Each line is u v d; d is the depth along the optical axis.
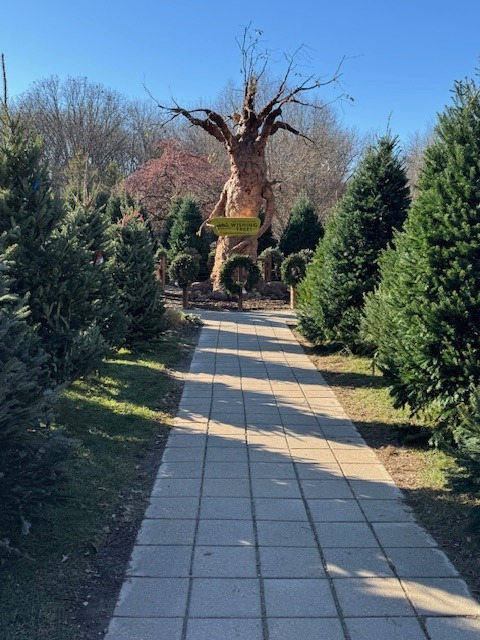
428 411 5.98
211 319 14.15
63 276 6.53
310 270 11.63
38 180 6.38
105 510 4.48
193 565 3.78
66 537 4.01
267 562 3.83
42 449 3.76
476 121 5.66
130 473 5.27
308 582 3.60
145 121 45.69
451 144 5.73
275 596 3.45
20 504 3.52
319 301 10.50
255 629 3.15
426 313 5.51
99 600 3.38
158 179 31.03
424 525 4.37
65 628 3.11
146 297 10.41
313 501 4.77
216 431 6.54
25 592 3.39
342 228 10.13
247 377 9.05
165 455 5.78
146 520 4.40
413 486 5.07
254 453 5.86
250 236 17.16
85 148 42.31
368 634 3.12
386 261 8.19
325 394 8.16
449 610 3.33
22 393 3.62
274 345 11.46
